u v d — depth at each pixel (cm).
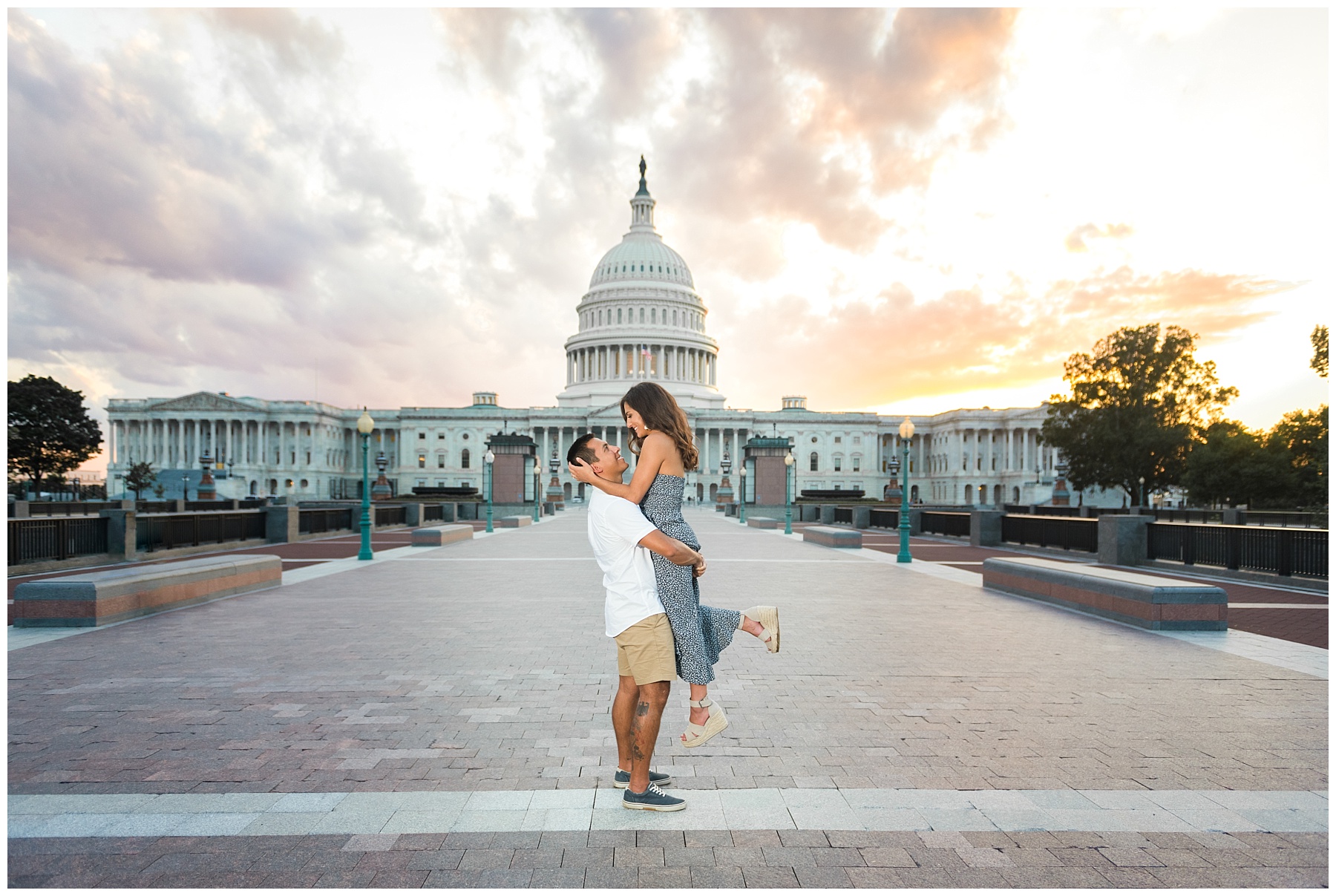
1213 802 452
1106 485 6619
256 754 526
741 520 4856
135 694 680
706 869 369
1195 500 6456
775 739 564
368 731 578
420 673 761
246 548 2472
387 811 433
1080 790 470
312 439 12175
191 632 980
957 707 649
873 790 468
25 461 8281
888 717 621
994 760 522
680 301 13725
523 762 513
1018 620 1095
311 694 683
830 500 9725
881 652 874
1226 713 634
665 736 573
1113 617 1091
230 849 386
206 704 651
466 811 434
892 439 13912
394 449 13650
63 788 464
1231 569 1672
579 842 396
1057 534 2344
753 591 1416
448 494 9050
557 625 1038
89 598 1002
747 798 455
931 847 394
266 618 1094
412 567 1852
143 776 486
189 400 11856
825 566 1911
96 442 8781
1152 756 532
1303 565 1498
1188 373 6322
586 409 12600
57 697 669
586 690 701
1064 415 6700
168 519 2131
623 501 433
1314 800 457
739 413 12700
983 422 12619
